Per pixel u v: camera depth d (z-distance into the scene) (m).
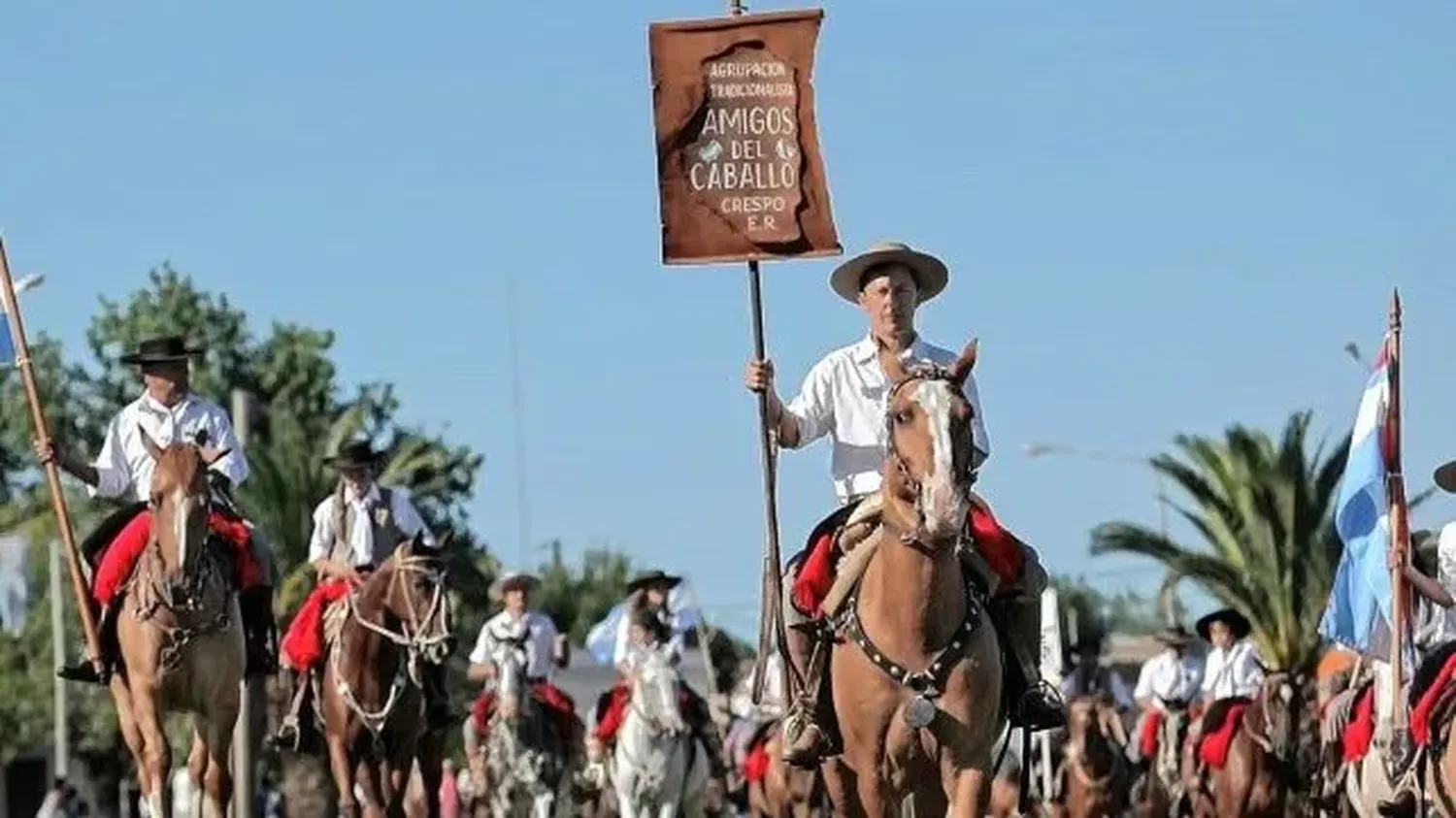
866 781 29.78
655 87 32.81
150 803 41.44
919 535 28.25
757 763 77.38
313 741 52.44
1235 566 105.88
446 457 151.25
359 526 53.66
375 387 161.88
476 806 70.88
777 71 32.81
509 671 67.19
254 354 166.50
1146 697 83.19
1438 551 43.75
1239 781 70.25
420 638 50.16
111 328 169.88
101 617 41.97
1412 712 39.91
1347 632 43.41
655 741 68.50
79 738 157.25
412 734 51.25
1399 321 42.28
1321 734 63.94
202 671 41.44
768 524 31.39
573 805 73.38
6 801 161.88
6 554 140.25
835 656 29.97
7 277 43.75
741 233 32.69
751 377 31.17
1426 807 42.31
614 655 73.12
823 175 32.81
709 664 107.69
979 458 31.06
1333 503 105.75
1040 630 31.14
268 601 43.88
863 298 31.97
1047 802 79.00
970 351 28.55
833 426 31.89
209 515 41.16
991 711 29.44
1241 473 105.81
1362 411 42.59
